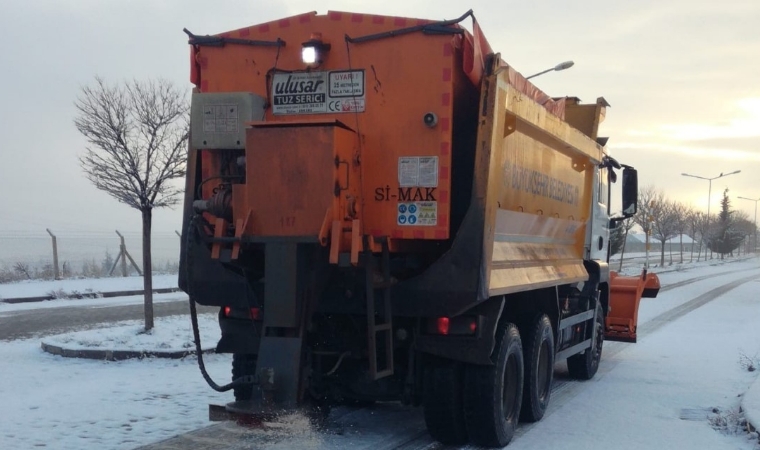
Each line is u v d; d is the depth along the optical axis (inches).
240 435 270.1
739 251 4224.9
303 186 223.9
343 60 245.4
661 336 598.9
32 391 346.0
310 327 233.8
